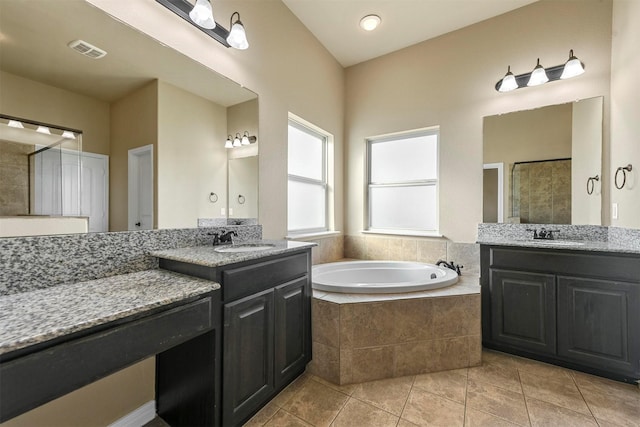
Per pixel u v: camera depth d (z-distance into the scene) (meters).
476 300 1.92
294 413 1.46
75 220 1.20
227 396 1.24
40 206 1.10
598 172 2.21
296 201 2.87
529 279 1.97
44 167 1.12
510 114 2.53
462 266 2.64
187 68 1.68
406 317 1.81
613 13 2.14
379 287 1.89
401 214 3.21
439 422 1.40
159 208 1.55
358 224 3.36
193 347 1.28
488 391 1.64
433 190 3.02
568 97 2.31
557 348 1.88
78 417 1.20
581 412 1.46
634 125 1.86
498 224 2.57
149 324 0.93
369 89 3.30
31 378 0.68
